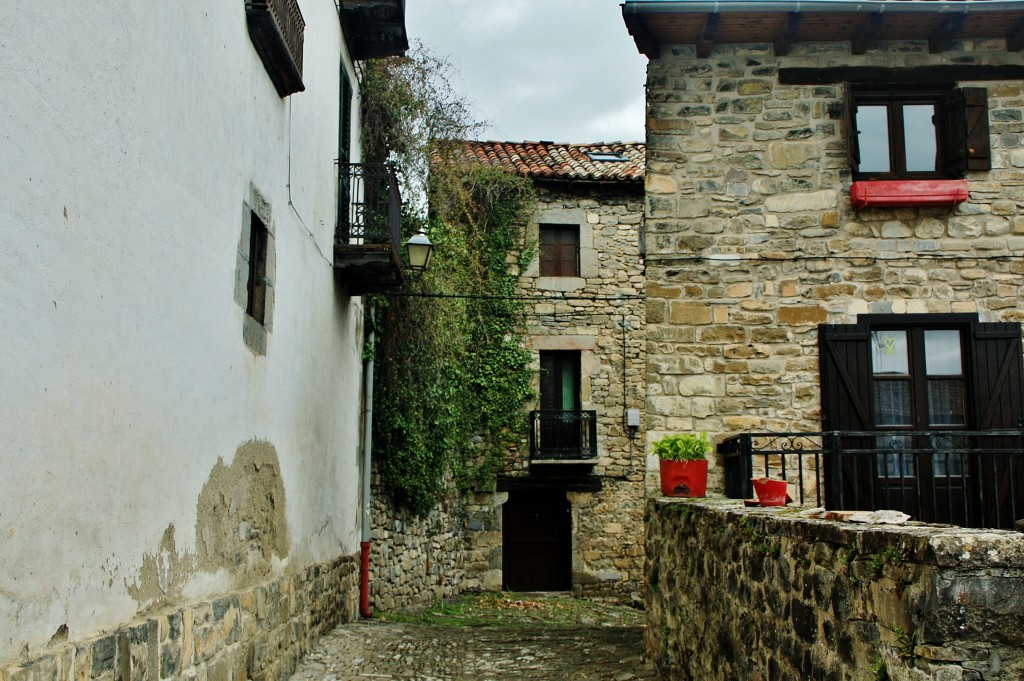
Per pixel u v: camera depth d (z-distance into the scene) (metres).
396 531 11.91
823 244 7.80
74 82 3.24
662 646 6.44
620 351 15.17
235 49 5.28
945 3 7.38
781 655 3.80
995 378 7.55
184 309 4.43
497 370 14.94
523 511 15.58
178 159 4.33
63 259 3.17
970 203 7.78
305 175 7.31
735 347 7.73
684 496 6.94
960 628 2.35
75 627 3.25
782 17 7.59
